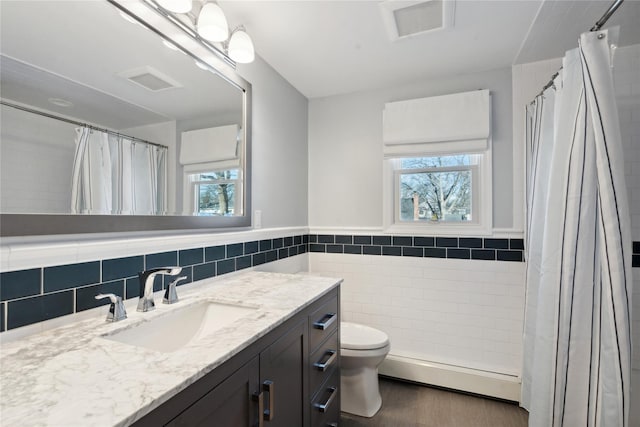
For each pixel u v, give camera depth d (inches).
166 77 50.6
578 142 51.8
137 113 45.7
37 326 34.0
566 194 53.2
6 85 31.8
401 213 96.6
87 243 38.9
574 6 59.5
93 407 21.2
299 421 46.0
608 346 47.4
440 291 88.9
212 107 60.6
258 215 76.6
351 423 71.9
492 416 74.4
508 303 83.0
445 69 85.0
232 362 31.5
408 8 60.1
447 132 85.7
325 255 101.3
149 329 40.0
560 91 57.4
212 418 28.9
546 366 55.1
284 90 89.8
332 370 58.8
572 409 51.1
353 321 97.3
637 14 61.7
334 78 90.0
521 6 59.7
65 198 36.6
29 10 33.9
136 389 23.5
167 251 50.0
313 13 61.4
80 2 38.7
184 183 54.0
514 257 82.6
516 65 83.1
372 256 96.0
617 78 75.9
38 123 34.3
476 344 85.4
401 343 92.4
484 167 86.0
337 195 101.2
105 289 40.9
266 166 80.4
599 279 50.1
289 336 43.4
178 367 27.0
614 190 47.3
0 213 30.9
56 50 36.1
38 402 21.7
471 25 65.7
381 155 96.3
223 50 63.4
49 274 35.1
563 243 53.1
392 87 95.7
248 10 60.3
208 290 54.6
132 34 45.1
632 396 70.8
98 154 40.4
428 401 80.4
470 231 86.7
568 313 52.0
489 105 83.0
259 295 51.1
